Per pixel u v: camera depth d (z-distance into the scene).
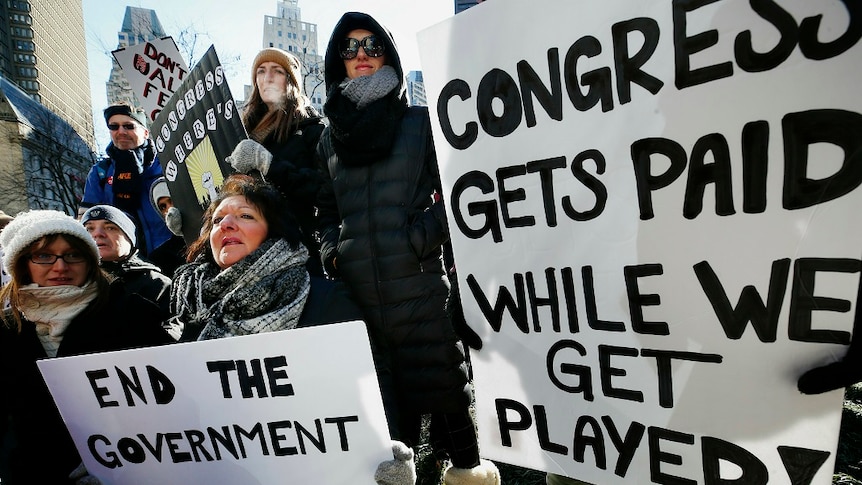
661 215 1.10
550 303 1.29
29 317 1.66
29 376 1.66
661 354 1.13
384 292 1.84
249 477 1.38
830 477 0.96
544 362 1.31
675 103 1.06
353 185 1.90
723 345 1.05
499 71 1.29
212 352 1.31
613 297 1.18
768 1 0.94
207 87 2.22
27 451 1.67
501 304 1.37
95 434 1.43
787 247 0.97
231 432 1.36
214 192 2.31
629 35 1.10
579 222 1.22
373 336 1.88
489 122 1.32
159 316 1.80
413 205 1.88
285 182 2.33
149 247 3.60
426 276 1.85
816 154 0.93
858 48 0.87
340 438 1.31
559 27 1.18
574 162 1.20
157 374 1.35
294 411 1.30
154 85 3.19
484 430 1.44
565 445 1.30
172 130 2.55
